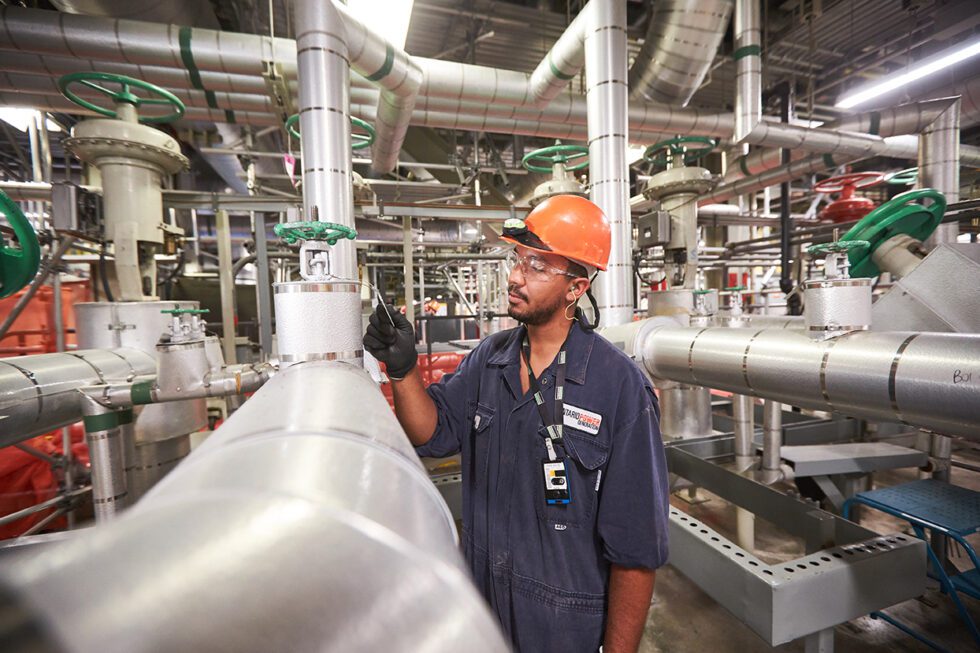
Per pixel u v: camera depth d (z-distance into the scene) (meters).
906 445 2.81
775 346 1.46
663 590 2.11
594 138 2.35
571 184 3.14
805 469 2.34
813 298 1.38
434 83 2.85
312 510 0.22
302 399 0.48
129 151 2.16
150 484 2.23
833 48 4.49
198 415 2.41
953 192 3.47
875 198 7.06
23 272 1.62
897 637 1.81
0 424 1.35
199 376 1.52
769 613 1.35
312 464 0.30
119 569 0.17
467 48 4.18
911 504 1.83
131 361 1.98
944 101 3.43
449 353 4.71
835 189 3.32
